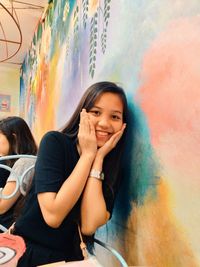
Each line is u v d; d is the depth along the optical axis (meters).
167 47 0.75
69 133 0.94
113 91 0.89
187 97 0.66
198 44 0.63
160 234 0.76
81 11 1.57
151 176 0.81
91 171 0.85
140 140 0.88
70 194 0.78
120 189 1.01
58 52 2.10
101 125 0.87
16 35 3.31
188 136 0.66
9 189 1.20
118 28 1.07
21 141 1.44
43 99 2.57
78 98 1.57
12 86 4.45
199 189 0.62
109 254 1.06
